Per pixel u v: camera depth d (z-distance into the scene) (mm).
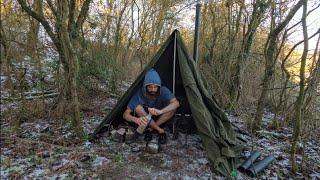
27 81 7246
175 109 4781
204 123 4297
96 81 7320
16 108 5867
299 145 5328
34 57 6777
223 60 7711
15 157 4145
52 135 4871
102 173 3805
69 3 5652
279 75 7125
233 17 7812
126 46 9438
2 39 6297
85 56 6852
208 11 8672
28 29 6902
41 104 6031
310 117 5574
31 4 6254
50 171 3812
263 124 6543
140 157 4262
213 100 5004
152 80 4609
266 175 4203
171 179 3799
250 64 7324
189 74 4582
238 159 4402
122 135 4660
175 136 4898
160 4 9672
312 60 5395
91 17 7918
